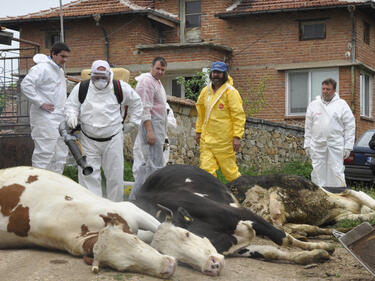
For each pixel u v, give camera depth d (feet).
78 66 72.59
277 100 69.05
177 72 69.41
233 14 68.33
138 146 28.89
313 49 67.46
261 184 22.57
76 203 15.12
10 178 15.79
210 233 16.39
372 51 72.23
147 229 15.74
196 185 18.65
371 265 14.25
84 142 22.18
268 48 69.26
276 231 17.39
